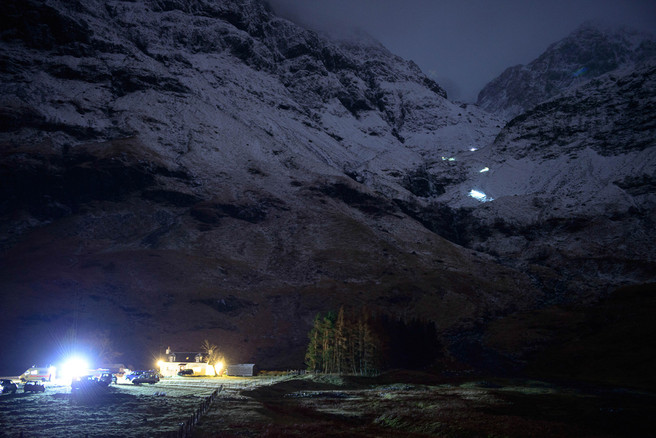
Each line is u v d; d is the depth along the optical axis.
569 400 71.69
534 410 62.09
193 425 41.56
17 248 187.50
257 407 55.34
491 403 66.12
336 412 58.84
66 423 40.81
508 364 141.00
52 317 132.38
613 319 166.12
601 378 119.31
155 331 138.25
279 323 160.25
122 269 169.62
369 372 106.62
